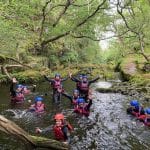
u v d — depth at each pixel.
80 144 10.33
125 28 25.00
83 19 17.59
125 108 15.74
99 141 10.70
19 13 15.84
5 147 9.73
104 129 12.11
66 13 18.20
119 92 20.62
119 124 12.83
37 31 17.30
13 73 24.00
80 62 48.25
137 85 22.28
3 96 18.06
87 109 14.33
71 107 15.70
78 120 13.35
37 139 8.92
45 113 14.44
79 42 47.09
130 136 11.32
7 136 10.66
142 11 21.78
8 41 16.47
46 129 11.91
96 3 18.02
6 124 8.10
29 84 23.52
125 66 30.73
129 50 38.91
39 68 28.02
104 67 41.00
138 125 12.70
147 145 10.40
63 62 39.53
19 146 9.75
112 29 23.91
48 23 17.56
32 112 14.56
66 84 25.31
